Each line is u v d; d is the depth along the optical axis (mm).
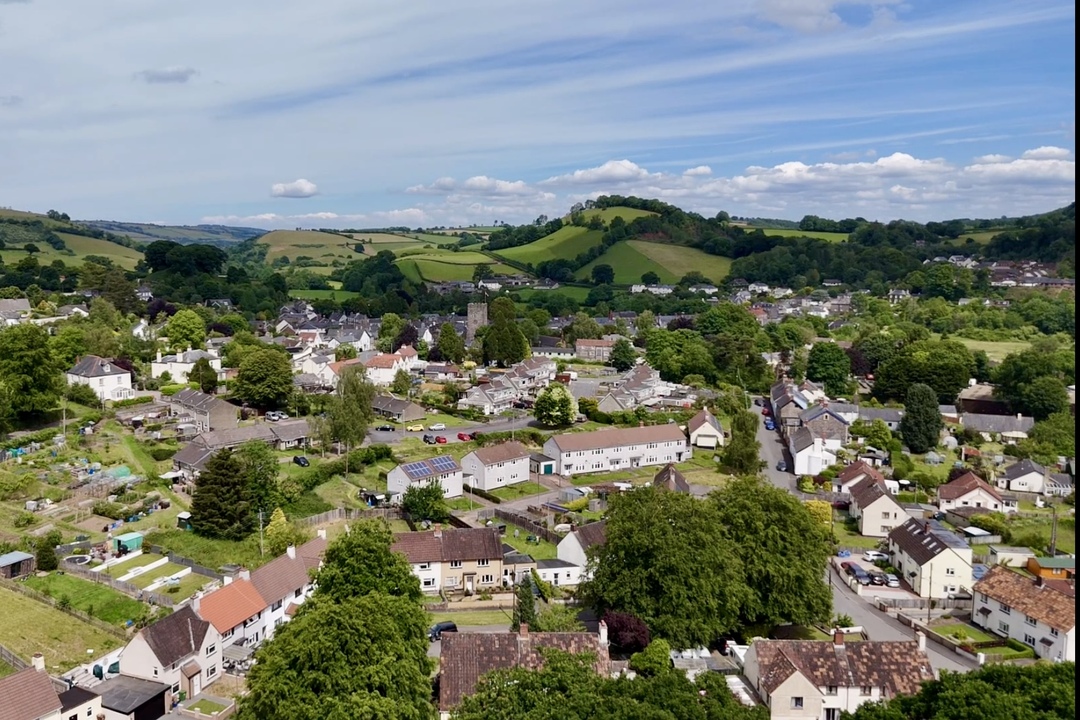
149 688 71625
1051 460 161750
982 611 95500
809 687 69625
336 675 56812
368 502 128875
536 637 71000
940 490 140125
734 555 89250
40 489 115375
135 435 143250
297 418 164125
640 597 84125
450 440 161500
